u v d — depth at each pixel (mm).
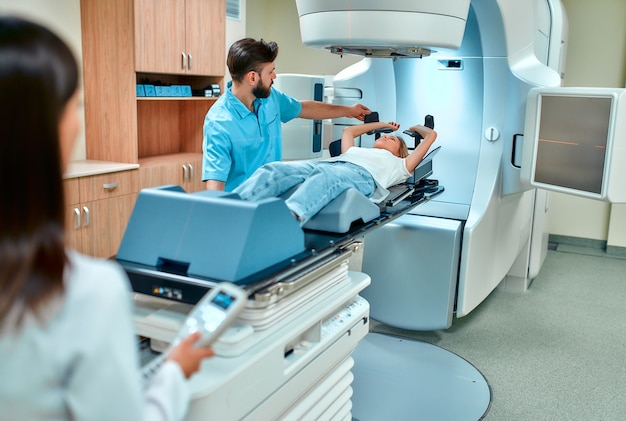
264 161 2498
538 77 2627
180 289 1239
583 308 3566
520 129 2670
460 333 3152
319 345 1466
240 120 2369
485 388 2525
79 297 661
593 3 4707
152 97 3740
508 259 3174
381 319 2863
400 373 2627
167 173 3883
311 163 2055
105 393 661
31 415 668
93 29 3611
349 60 5379
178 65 3871
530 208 3574
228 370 1130
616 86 4770
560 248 4949
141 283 1290
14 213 622
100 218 3430
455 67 2748
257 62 2264
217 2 4160
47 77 627
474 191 2771
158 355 1277
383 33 1914
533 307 3564
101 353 658
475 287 2793
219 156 2291
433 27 1938
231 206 1282
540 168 2506
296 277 1338
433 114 2838
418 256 2725
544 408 2416
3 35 616
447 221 2750
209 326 942
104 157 3746
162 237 1324
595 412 2391
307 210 1676
